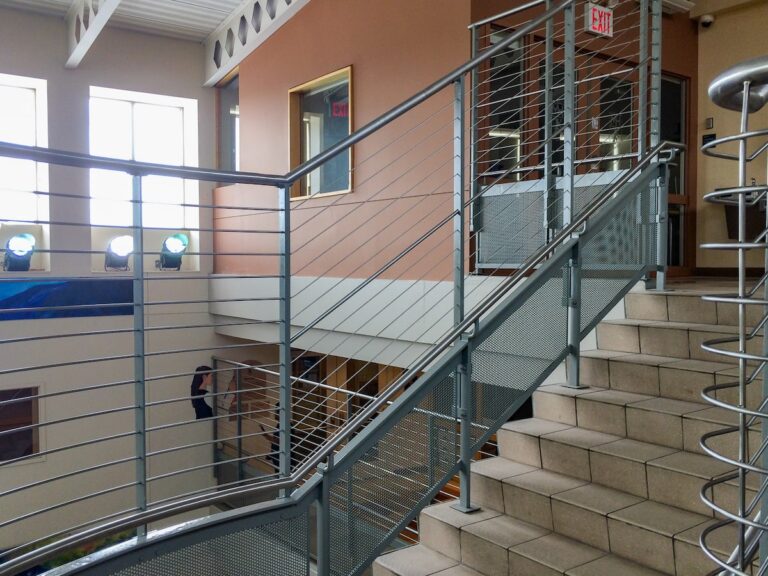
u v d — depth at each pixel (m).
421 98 2.81
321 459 2.36
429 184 5.04
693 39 6.27
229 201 7.87
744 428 1.03
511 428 2.99
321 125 6.43
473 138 4.29
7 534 6.86
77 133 7.53
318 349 6.07
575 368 3.15
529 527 2.58
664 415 2.64
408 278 5.17
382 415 2.53
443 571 2.53
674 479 2.38
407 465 2.59
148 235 8.12
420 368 2.58
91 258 7.61
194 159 8.41
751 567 1.84
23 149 1.83
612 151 5.66
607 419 2.86
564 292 3.10
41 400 7.08
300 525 2.34
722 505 2.24
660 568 2.19
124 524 1.98
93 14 6.41
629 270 3.41
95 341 7.39
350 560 2.45
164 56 8.10
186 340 8.00
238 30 7.39
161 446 7.73
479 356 2.76
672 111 6.19
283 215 2.38
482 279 4.26
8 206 7.28
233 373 8.08
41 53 7.28
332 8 6.09
